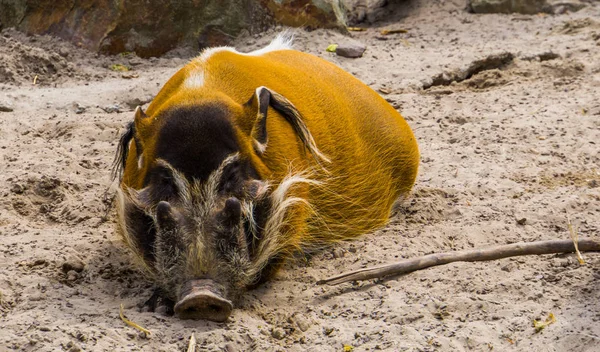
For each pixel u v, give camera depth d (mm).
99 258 11625
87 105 19359
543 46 24359
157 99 11156
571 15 28484
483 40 25953
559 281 10625
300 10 25109
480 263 11164
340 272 11352
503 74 22219
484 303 10062
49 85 21547
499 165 15594
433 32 27453
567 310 9812
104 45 23719
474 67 22750
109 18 23656
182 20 24375
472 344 9250
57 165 15188
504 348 9148
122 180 10883
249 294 10625
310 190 11453
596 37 25078
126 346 9039
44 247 11828
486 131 17547
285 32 22562
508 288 10492
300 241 11406
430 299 10258
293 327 9805
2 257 11445
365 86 13781
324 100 12211
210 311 9492
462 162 15859
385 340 9359
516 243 11414
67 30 24016
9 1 24516
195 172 9625
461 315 9930
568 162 15820
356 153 12484
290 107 11008
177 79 11172
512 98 20000
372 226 12922
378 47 25297
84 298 10406
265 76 11539
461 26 27969
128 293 10648
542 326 9430
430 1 30500
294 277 11195
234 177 9789
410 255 11648
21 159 15570
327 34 24984
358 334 9508
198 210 9492
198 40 24641
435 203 13633
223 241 9438
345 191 12211
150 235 10148
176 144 9711
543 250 11289
